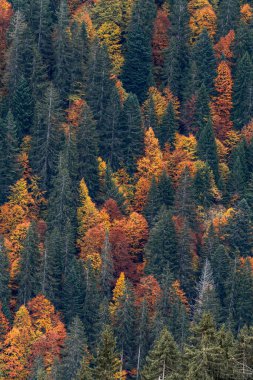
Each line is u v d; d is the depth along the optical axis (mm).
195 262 185375
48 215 187625
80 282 174625
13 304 174625
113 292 179250
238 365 107750
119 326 167250
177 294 175000
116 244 185500
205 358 103562
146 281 175750
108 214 189125
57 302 174875
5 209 189750
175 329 167125
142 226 189750
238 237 190875
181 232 183250
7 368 163125
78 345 157625
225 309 176875
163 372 108438
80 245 185750
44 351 164500
